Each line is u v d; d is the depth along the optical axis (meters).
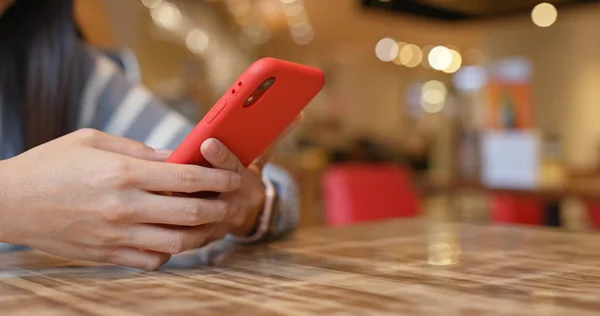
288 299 0.45
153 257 0.59
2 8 0.86
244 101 0.58
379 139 10.70
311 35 8.14
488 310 0.41
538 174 2.65
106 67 1.06
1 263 0.65
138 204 0.57
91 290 0.48
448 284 0.51
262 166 0.75
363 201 2.11
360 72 11.42
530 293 0.47
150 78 4.95
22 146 0.91
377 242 0.83
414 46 8.89
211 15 6.07
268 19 6.41
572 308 0.42
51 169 0.57
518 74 2.69
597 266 0.61
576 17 5.45
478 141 2.97
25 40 0.91
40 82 0.90
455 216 3.79
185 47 5.59
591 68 5.46
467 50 8.91
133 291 0.48
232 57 6.75
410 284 0.51
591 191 2.21
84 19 1.62
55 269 0.60
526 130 2.68
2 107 0.90
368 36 8.20
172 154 0.61
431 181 2.84
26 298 0.45
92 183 0.56
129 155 0.62
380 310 0.41
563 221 2.94
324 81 0.63
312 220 2.77
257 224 0.80
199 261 0.66
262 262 0.65
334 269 0.59
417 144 11.00
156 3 4.98
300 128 9.87
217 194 0.67
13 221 0.57
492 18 3.04
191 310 0.41
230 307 0.42
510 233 0.95
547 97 5.75
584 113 5.50
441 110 11.53
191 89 4.10
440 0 2.82
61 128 0.95
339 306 0.42
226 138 0.62
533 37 5.82
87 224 0.57
